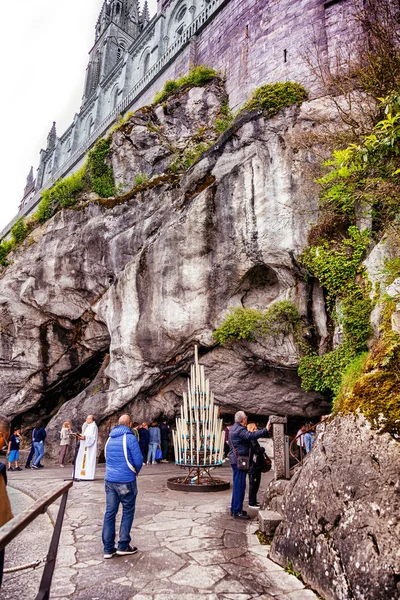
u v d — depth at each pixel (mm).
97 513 6531
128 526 4547
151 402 14391
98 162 18500
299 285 10859
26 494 8531
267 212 11250
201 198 12414
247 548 4691
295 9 16047
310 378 10148
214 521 5828
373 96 8023
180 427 8805
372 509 3465
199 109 18234
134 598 3465
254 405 12477
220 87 18656
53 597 3508
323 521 3859
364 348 8977
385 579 3023
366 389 4418
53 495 2861
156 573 4000
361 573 3193
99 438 13805
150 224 14273
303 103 11938
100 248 15398
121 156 18141
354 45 12898
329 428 4566
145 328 12953
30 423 18469
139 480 9906
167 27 31703
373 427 3951
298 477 4637
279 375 11773
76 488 8883
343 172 6777
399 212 7746
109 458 4707
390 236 8328
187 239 12438
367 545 3299
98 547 4848
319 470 4258
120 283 13938
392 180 6832
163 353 12758
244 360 11859
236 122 12734
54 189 18547
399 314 5934
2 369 17656
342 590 3285
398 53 8133
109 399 13945
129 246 14609
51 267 16312
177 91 19344
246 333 10914
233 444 6168
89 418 10438
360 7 13156
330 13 14547
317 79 13203
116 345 13828
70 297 16203
